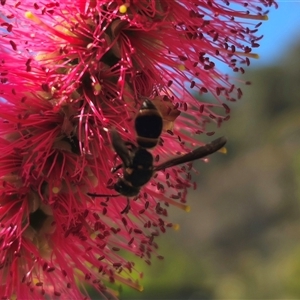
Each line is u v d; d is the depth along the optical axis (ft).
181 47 0.43
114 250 0.45
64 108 0.42
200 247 1.77
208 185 1.98
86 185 0.44
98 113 0.42
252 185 1.87
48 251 0.45
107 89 0.42
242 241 1.75
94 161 0.43
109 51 0.43
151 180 0.45
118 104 0.42
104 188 0.44
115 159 0.43
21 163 0.43
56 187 0.43
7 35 0.42
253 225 1.78
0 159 0.43
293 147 1.85
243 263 1.58
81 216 0.44
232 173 1.98
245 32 0.44
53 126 0.43
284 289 1.31
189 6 0.43
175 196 0.46
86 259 0.45
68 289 0.45
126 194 0.43
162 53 0.43
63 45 0.42
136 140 0.42
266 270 1.46
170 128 0.43
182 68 0.43
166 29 0.42
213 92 0.44
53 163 0.43
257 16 0.44
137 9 0.42
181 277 1.60
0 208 0.43
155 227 0.47
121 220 0.45
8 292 0.44
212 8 0.43
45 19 0.42
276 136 1.93
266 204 1.80
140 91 0.43
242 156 2.07
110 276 0.45
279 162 1.85
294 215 1.71
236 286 1.48
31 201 0.43
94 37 0.42
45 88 0.42
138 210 0.46
